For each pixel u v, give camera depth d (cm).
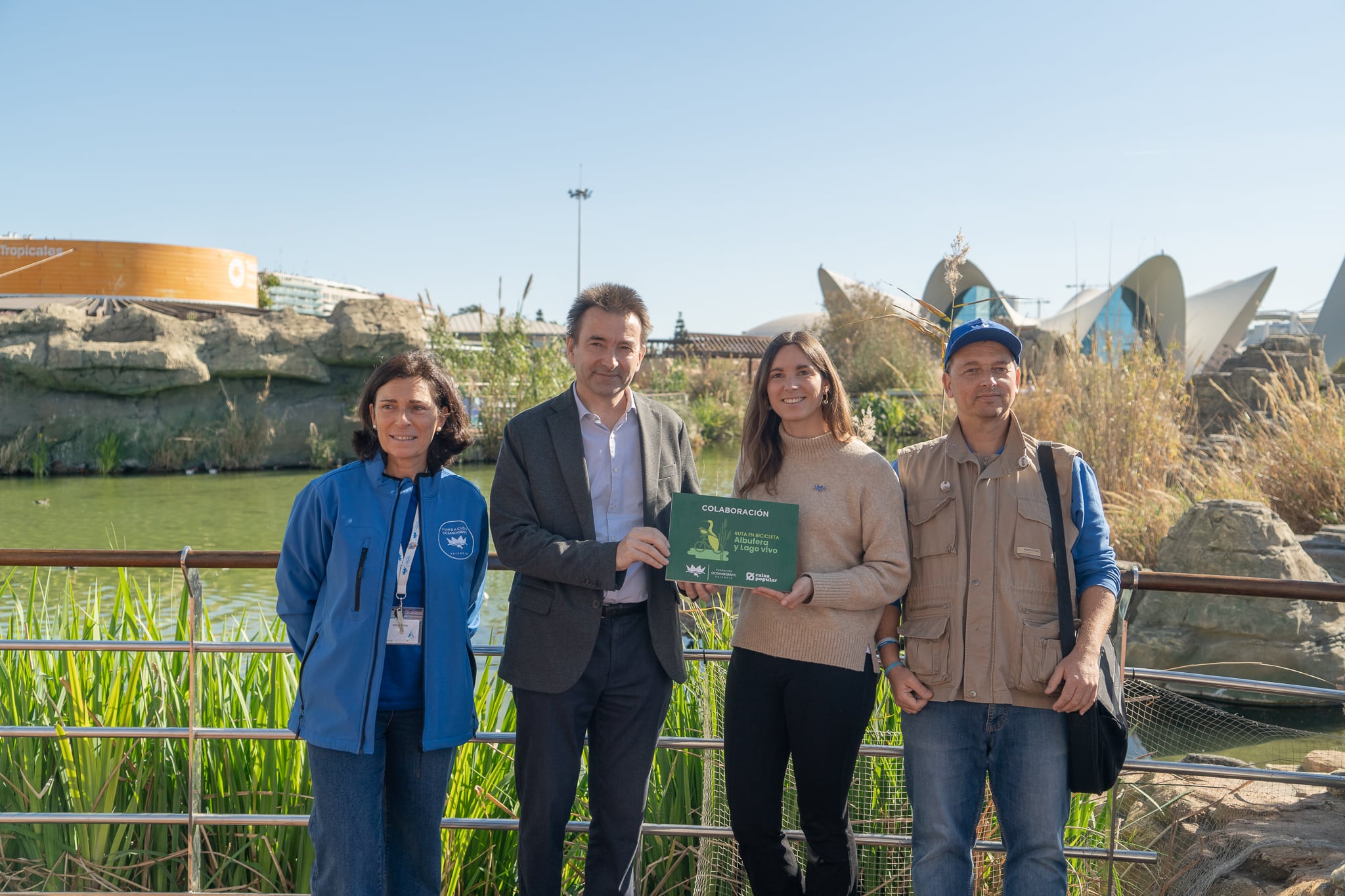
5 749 270
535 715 217
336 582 205
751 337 3747
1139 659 528
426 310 1762
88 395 1623
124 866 255
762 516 210
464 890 268
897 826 262
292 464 1736
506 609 650
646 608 227
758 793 218
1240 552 516
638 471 229
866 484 216
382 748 206
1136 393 777
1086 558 211
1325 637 495
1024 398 858
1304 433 736
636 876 247
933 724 209
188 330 1697
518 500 219
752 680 220
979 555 210
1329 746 397
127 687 279
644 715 225
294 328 1752
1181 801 302
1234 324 3177
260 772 273
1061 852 204
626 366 222
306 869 261
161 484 1448
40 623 354
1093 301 3086
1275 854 251
